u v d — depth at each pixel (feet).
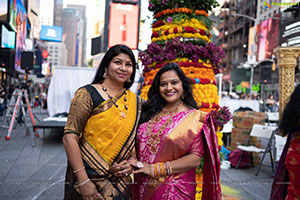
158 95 5.82
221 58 9.50
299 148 6.26
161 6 9.34
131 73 5.63
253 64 71.10
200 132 5.31
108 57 5.39
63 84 30.01
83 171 4.89
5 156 15.83
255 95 49.55
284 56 16.33
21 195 9.23
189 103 5.77
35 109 45.14
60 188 10.03
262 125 16.93
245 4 117.80
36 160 15.05
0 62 58.54
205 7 9.36
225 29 142.82
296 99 6.35
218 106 9.12
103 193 5.01
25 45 67.00
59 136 23.25
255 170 15.07
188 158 5.19
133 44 29.91
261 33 67.00
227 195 9.90
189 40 8.93
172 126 5.32
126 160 5.29
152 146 5.34
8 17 47.29
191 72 8.61
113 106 5.17
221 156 9.74
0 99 34.04
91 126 5.08
